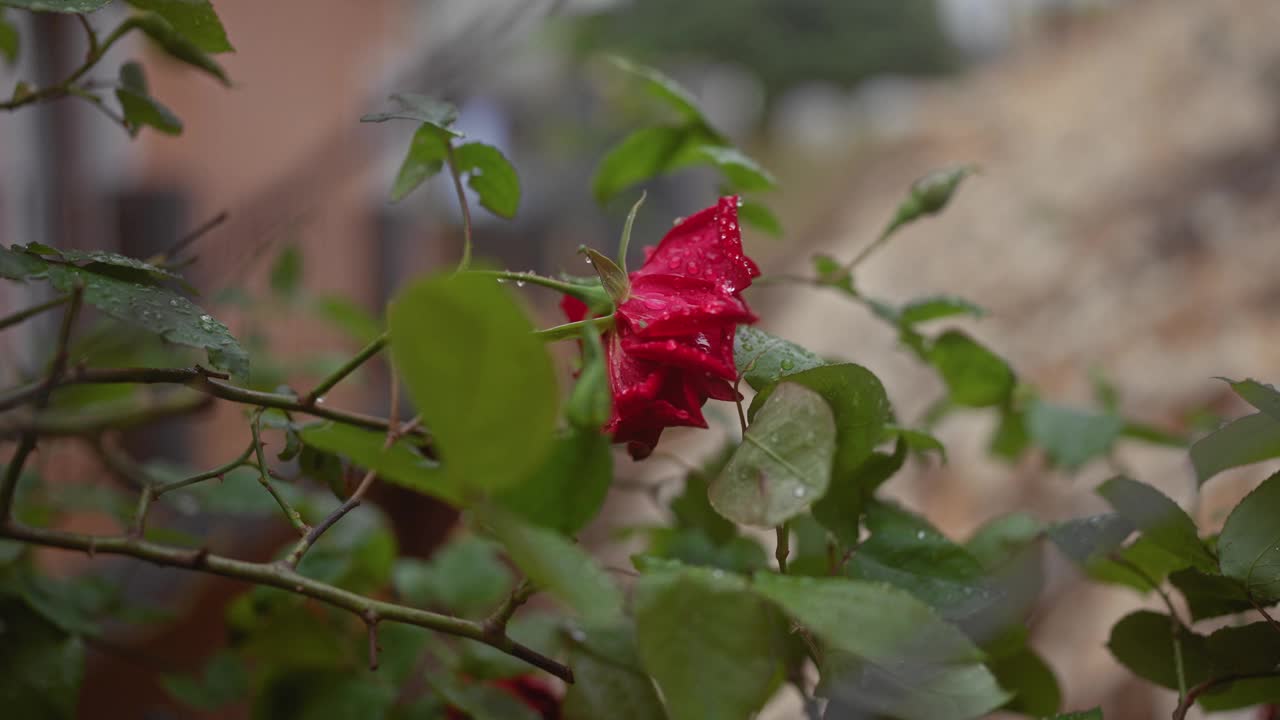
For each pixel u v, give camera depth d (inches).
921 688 15.1
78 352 21.7
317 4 63.7
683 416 16.2
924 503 42.5
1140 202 57.8
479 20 36.6
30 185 40.5
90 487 23.0
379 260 66.1
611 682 18.2
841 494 17.5
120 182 45.9
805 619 13.8
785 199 105.7
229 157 55.0
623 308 16.6
